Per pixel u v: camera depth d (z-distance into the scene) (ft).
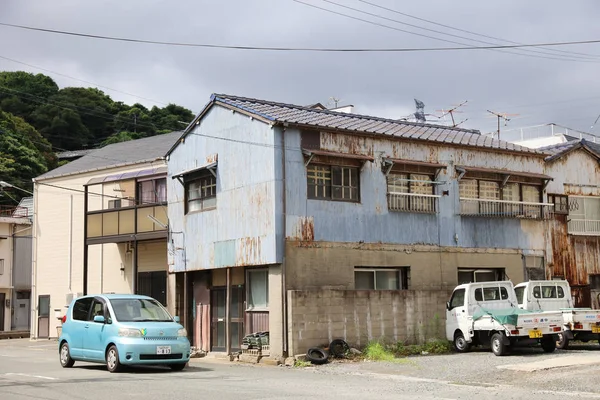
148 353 51.26
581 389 41.55
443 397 38.24
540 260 87.92
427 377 50.44
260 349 66.80
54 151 185.88
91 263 99.96
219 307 75.31
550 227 89.81
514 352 66.33
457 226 79.82
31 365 59.36
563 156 93.35
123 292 94.58
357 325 67.92
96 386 42.73
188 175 78.38
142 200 89.20
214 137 75.00
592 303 93.15
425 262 76.28
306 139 68.90
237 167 71.31
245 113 70.33
